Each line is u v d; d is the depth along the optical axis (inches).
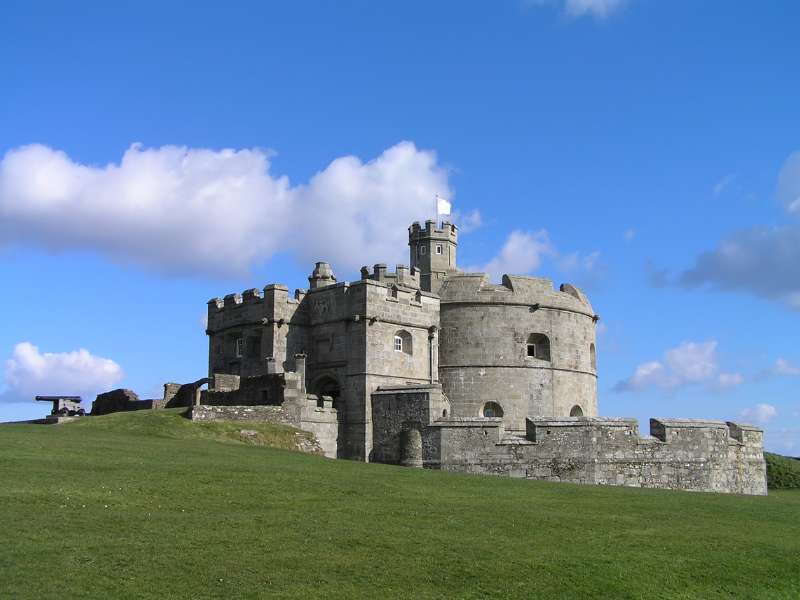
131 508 1037.8
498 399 2812.5
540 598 858.1
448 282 2908.5
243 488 1210.6
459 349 2834.6
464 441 2224.4
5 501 1007.6
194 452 1557.6
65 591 748.6
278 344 2709.2
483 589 861.2
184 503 1090.1
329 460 1737.2
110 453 1423.5
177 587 786.8
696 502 1476.4
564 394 2928.2
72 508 1009.5
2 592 732.0
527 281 2928.2
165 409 2290.8
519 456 2169.0
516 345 2856.8
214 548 900.6
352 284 2655.0
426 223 3152.1
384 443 2452.0
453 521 1111.0
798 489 2748.5
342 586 828.6
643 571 971.9
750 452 2418.8
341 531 1007.6
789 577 1023.0
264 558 883.4
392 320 2672.2
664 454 2236.7
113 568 814.5
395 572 879.7
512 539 1043.3
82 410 2898.6
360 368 2581.2
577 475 2148.1
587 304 3125.0
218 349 2965.1
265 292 2755.9
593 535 1107.3
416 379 2738.7
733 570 1018.1
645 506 1375.5
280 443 2087.8
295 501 1162.0
